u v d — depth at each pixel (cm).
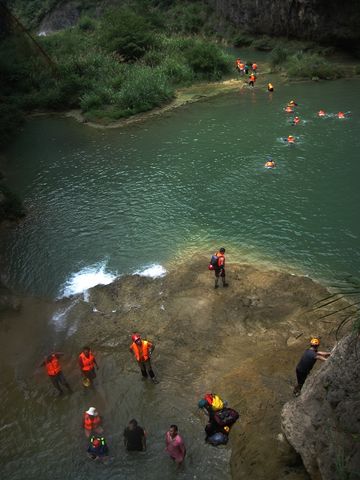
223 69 4422
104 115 3544
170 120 3359
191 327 1373
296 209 1997
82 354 1174
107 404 1163
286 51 4644
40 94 4066
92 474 995
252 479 904
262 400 1088
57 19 8450
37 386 1235
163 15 6494
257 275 1575
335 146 2584
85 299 1554
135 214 2089
